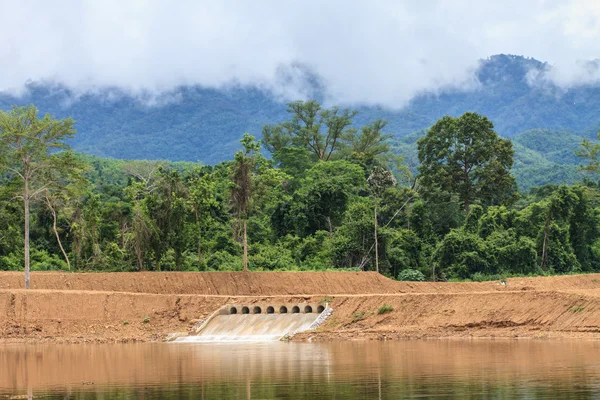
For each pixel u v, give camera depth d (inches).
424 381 1861.5
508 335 2615.7
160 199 3870.6
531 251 4544.8
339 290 3693.4
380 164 6988.2
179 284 3513.8
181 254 3934.5
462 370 1991.9
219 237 4554.6
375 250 4416.8
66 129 3540.8
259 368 2166.6
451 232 4650.6
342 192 4953.3
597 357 2114.9
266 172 3860.7
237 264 4180.6
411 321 2869.1
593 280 4101.9
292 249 4655.5
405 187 5871.1
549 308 2709.2
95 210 4210.1
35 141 3469.5
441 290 3826.3
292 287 3639.3
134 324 3095.5
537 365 2021.4
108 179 7234.3
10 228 4237.2
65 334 2997.0
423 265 4685.0
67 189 3725.4
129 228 4328.3
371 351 2431.1
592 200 5762.8
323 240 4697.3
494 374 1913.1
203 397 1761.8
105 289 3452.3
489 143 5620.1
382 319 2920.8
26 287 3284.9
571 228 4982.8
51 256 4549.7
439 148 5639.8
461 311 2829.7
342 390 1786.4
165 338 2974.9
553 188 6540.4
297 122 7534.5
